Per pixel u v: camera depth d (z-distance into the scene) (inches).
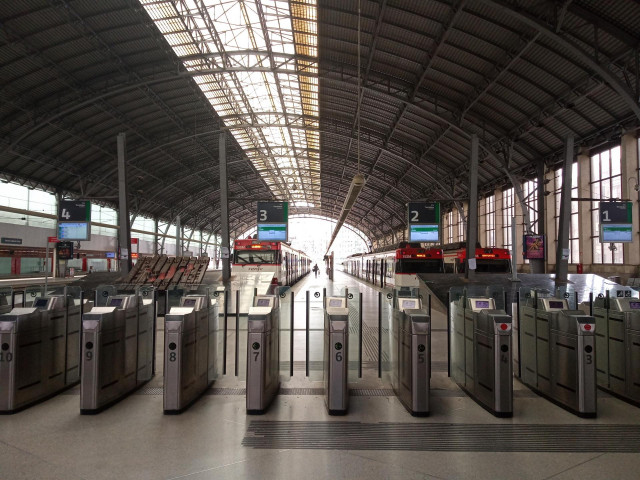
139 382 253.0
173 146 1440.7
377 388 249.0
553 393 227.1
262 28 819.4
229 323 472.7
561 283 708.0
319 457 158.1
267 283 644.7
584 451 165.9
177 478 141.3
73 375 259.0
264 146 1627.7
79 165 1314.0
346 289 272.1
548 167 1010.1
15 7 663.1
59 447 165.5
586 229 921.5
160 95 1081.4
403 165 1497.3
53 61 816.3
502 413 202.5
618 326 241.1
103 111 1059.3
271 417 199.8
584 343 205.2
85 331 205.6
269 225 897.5
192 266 743.7
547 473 147.2
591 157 922.1
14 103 888.3
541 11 566.9
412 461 155.6
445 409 213.5
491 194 1385.3
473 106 911.0
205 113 1241.4
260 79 1094.4
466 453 163.0
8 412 203.3
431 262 877.2
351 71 915.4
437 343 377.1
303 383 257.0
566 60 666.2
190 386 218.8
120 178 728.3
